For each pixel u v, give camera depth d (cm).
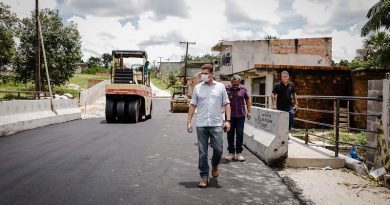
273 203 432
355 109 1853
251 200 443
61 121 1582
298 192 479
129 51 1712
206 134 509
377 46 2662
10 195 453
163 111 2858
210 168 631
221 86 519
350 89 1975
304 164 641
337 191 487
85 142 937
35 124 1301
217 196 458
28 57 3569
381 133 564
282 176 571
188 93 5509
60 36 3666
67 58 3769
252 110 912
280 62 3384
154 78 11125
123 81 1638
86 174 573
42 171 591
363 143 1198
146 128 1348
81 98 2888
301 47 3394
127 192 471
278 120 647
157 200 438
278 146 641
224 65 3400
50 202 425
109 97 1620
